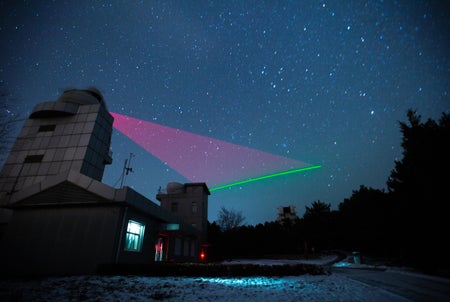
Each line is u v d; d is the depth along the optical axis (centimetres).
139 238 1652
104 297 759
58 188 1495
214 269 1250
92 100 2861
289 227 5406
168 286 933
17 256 1385
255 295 812
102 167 2672
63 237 1400
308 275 1311
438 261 1517
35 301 696
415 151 1708
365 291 890
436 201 1543
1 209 1739
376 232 2914
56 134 2547
